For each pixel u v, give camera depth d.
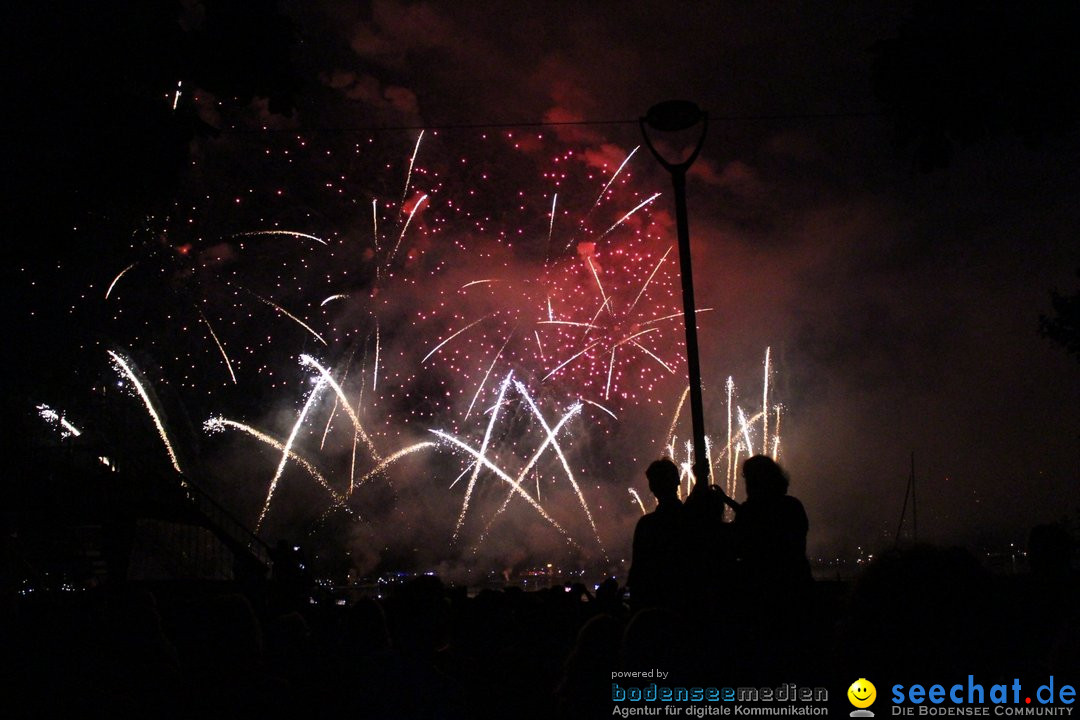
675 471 7.03
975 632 3.04
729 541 6.14
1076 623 3.59
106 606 6.85
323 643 6.96
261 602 13.34
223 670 6.15
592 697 4.79
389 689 5.00
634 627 4.69
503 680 6.09
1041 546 5.61
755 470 6.12
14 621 6.41
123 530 18.48
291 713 6.13
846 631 3.15
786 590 5.73
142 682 6.13
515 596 7.29
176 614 7.64
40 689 5.84
